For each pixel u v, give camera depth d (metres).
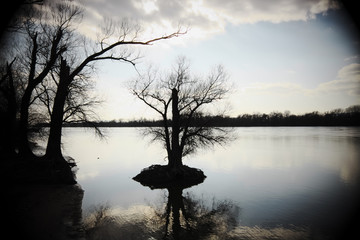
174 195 23.83
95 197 22.16
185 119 30.64
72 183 20.50
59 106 22.56
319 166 37.38
